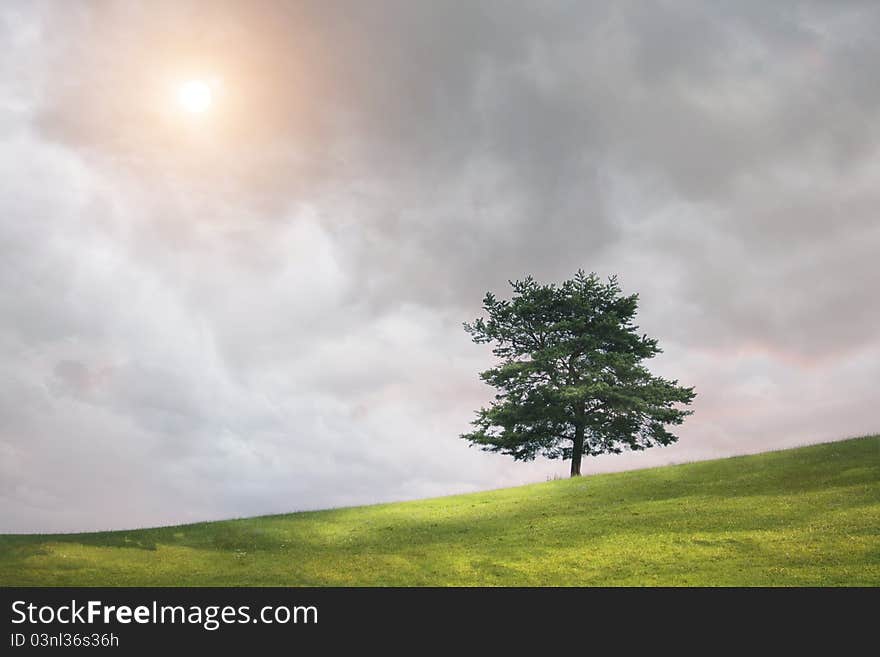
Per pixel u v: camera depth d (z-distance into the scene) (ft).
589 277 185.16
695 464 144.25
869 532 86.69
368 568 89.51
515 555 92.58
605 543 94.27
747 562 81.56
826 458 129.59
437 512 128.36
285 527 119.44
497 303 187.52
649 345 182.29
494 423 175.52
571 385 171.94
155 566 90.07
